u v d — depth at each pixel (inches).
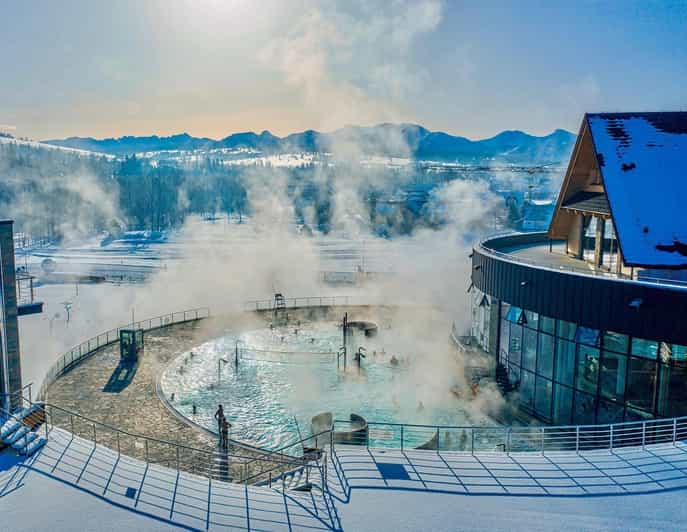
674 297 813.9
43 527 493.4
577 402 971.3
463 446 944.3
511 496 550.9
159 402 1144.2
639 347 865.5
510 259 1167.6
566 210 1328.7
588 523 499.5
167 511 529.7
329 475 602.9
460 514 518.3
